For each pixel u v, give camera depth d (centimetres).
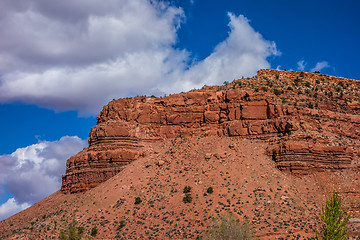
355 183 9712
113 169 11781
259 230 8156
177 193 9894
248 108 12138
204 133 12206
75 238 8362
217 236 7225
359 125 12044
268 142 11250
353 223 8700
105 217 9556
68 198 11725
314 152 10325
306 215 8756
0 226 11450
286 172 10156
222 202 9200
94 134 12812
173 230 8625
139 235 8669
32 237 9338
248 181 9888
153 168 11194
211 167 10581
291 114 11744
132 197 10106
